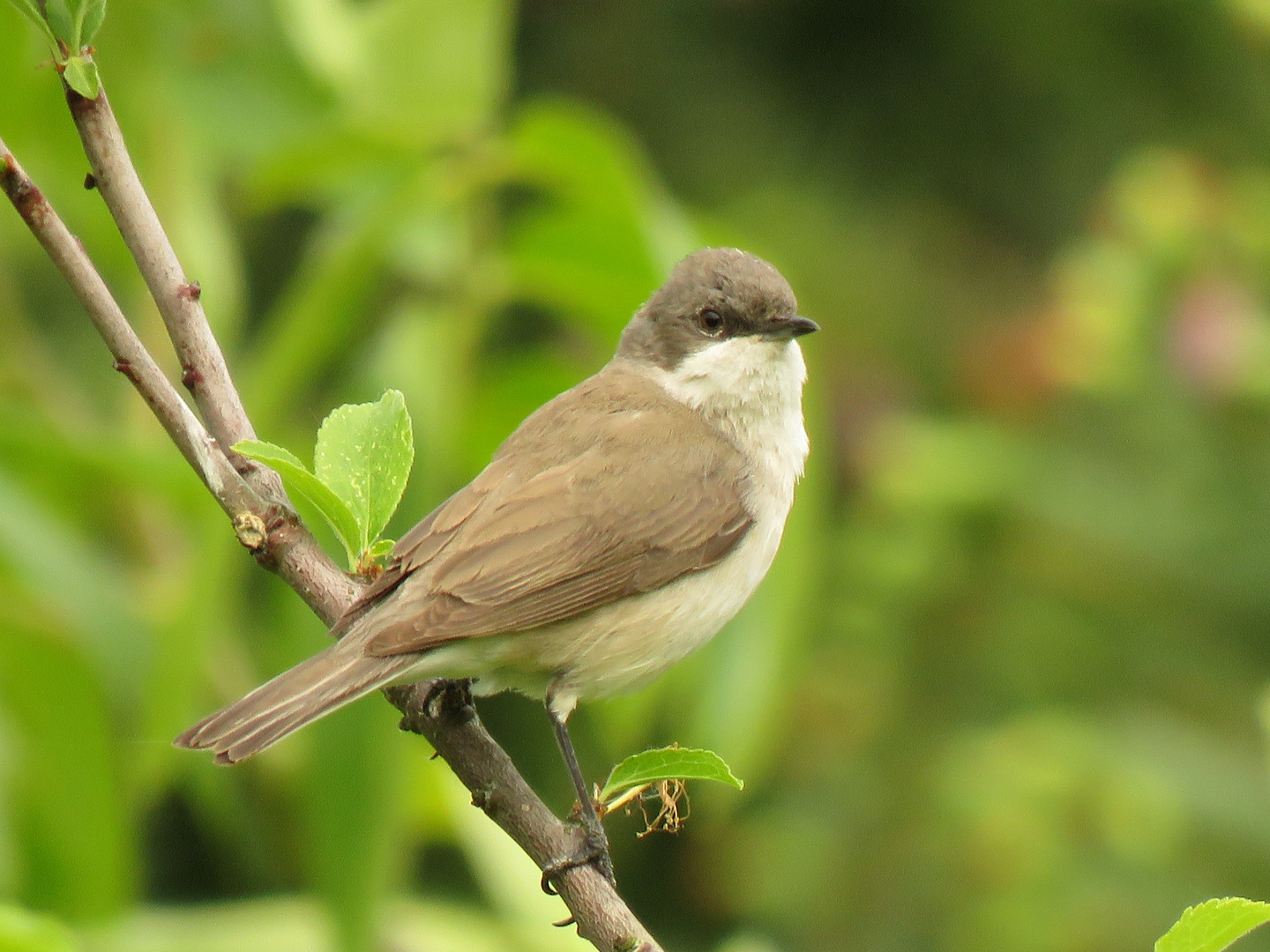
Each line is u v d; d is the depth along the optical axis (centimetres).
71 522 1089
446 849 1423
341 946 880
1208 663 1267
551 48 1617
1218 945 554
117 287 1157
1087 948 1190
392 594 757
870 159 1625
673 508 871
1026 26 1588
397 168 1014
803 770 1291
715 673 993
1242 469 1273
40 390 1153
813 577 1291
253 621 1183
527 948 1025
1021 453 1275
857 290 1552
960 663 1273
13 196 649
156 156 1098
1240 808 1208
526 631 815
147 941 1007
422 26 1026
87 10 656
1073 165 1619
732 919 1428
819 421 1366
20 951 654
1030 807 1230
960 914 1232
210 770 1088
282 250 1506
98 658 990
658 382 969
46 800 991
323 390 1152
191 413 678
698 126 1606
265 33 1081
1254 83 1595
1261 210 1307
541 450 887
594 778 1424
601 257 1025
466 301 1055
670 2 1625
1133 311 1291
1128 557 1264
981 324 1543
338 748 882
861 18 1614
